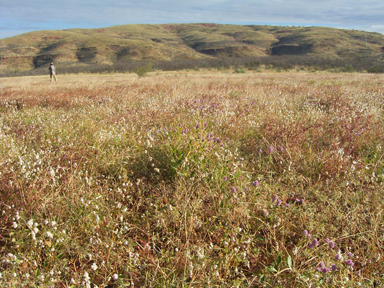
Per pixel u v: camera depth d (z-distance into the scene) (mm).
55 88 14250
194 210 2789
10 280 1944
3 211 2613
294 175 3578
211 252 2432
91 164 3826
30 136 5047
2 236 2527
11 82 24312
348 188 3264
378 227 2668
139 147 4426
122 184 3291
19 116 7082
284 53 188500
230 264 2322
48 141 4223
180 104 7406
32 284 1947
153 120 6062
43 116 6754
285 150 4238
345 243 2549
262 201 2973
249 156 4359
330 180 3506
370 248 2482
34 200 2793
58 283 2102
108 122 6277
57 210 2758
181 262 2254
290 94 10727
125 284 2061
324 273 2047
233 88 13086
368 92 10164
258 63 66375
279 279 2152
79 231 2594
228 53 194875
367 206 2963
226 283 2090
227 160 3557
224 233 2592
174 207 2814
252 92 10422
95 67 67312
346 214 2850
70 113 7273
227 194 3008
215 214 2854
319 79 21375
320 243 2543
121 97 10008
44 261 2258
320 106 7926
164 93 10445
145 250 2389
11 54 182875
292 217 2857
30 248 2316
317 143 4754
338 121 5617
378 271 2264
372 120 5895
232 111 6551
